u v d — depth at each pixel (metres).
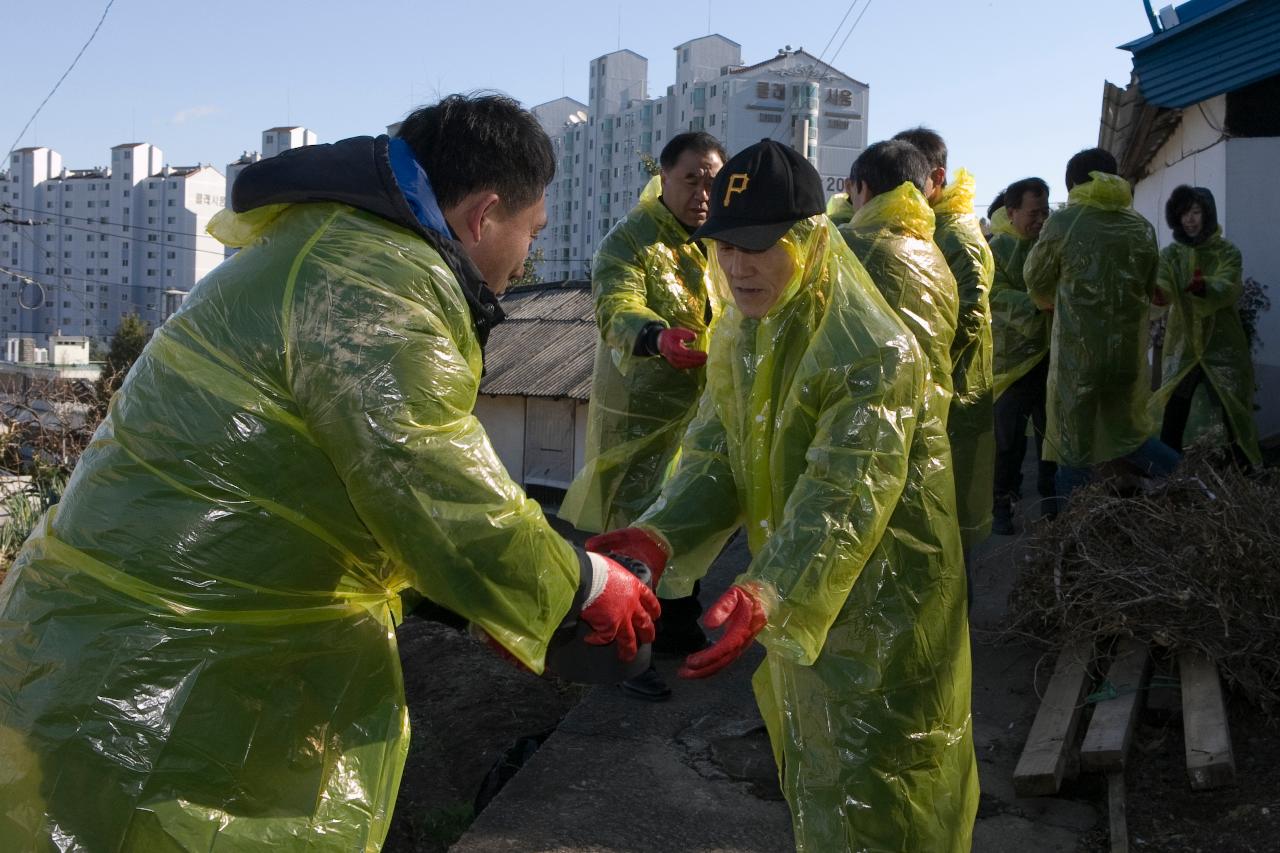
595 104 84.62
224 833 1.64
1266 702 3.58
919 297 3.26
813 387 2.39
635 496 4.35
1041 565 4.32
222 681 1.65
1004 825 3.23
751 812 3.34
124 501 1.65
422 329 1.65
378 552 1.75
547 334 10.51
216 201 83.06
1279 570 3.73
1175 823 3.16
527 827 3.27
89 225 82.88
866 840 2.44
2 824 1.61
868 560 2.45
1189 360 6.50
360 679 1.80
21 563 1.74
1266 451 7.45
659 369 4.27
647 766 3.62
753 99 62.25
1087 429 5.49
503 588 1.67
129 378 1.75
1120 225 5.38
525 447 9.71
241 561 1.64
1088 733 3.41
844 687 2.44
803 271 2.46
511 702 4.68
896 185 3.46
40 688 1.62
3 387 9.84
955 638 2.53
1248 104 8.10
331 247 1.69
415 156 1.83
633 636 1.86
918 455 2.50
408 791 4.11
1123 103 10.05
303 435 1.65
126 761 1.60
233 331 1.66
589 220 78.12
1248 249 8.13
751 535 2.62
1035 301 5.70
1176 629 3.72
